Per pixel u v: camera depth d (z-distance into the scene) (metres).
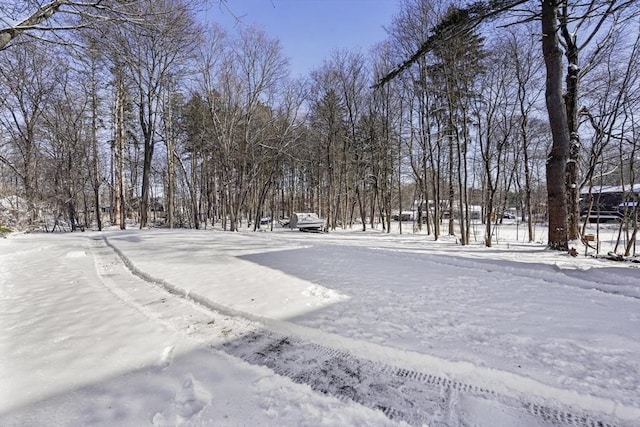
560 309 3.57
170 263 6.59
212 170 28.61
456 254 7.87
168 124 21.12
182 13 7.03
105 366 2.46
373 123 23.16
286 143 22.05
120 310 3.79
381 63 21.28
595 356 2.44
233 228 20.27
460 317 3.33
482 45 12.58
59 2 5.35
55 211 19.69
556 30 8.12
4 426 1.78
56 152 20.03
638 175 10.59
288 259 6.99
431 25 13.82
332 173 24.81
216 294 4.29
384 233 20.23
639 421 1.80
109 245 10.49
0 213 14.42
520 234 19.86
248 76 21.17
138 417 1.87
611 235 16.33
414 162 21.16
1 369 2.40
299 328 3.11
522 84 13.91
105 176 24.69
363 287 4.57
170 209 21.58
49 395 2.08
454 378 2.28
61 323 3.34
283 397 2.06
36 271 6.25
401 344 2.69
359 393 2.12
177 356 2.63
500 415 1.89
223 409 1.94
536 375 2.18
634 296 4.14
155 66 19.58
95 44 6.29
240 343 2.89
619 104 9.52
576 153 9.05
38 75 15.52
